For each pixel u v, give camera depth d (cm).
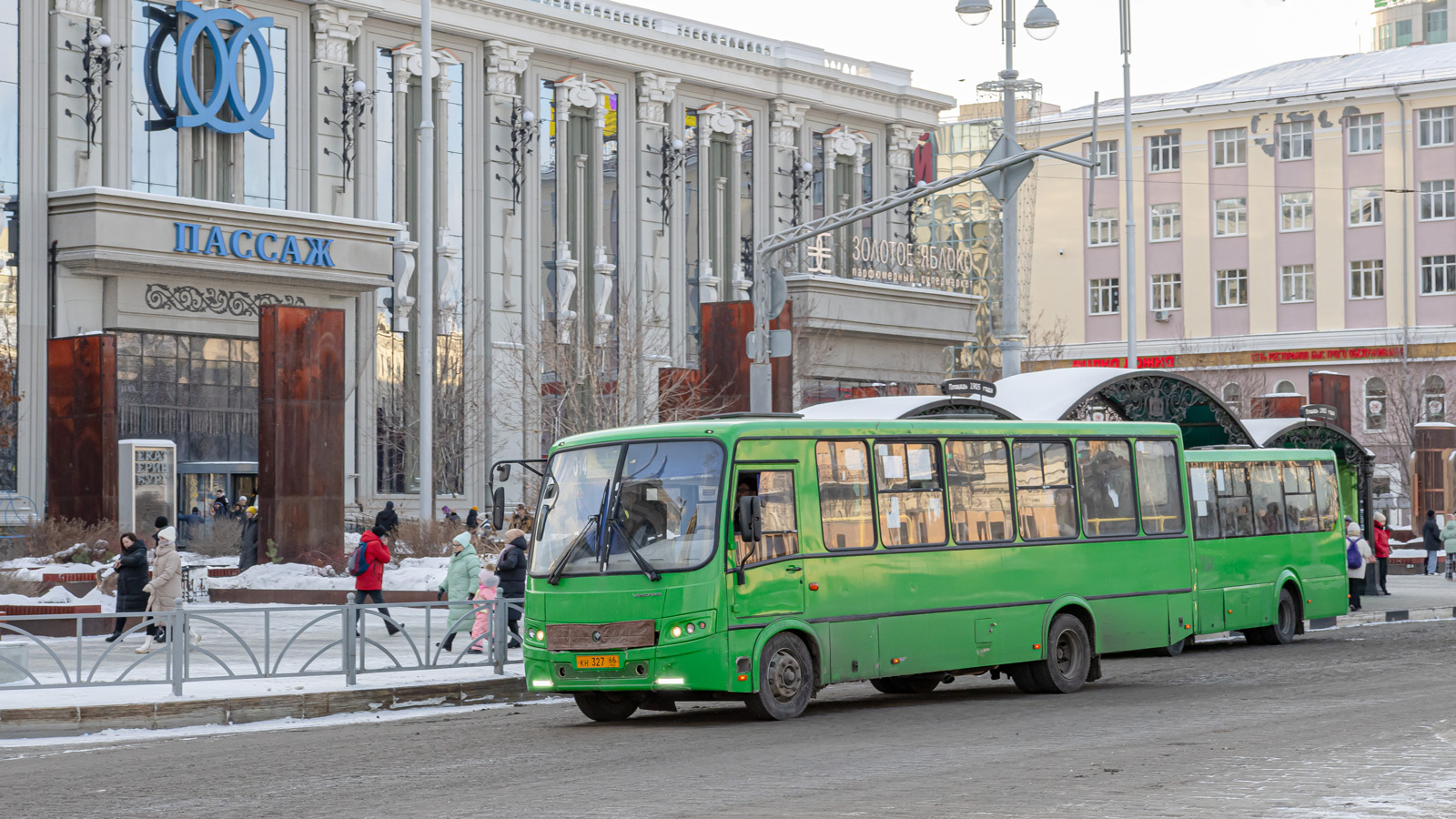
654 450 1587
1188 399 2973
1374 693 1708
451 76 5794
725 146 6762
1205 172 8156
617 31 6222
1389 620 3275
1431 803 984
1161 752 1250
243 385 5122
